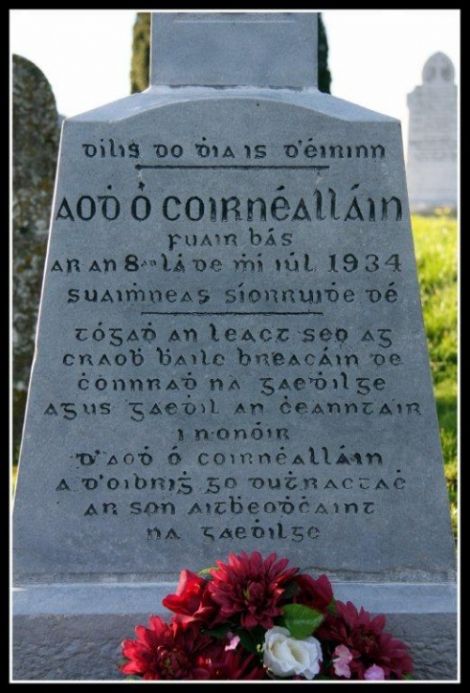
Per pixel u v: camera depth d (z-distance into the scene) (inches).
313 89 102.3
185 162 100.5
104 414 100.1
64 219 100.3
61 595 99.0
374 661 93.0
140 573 100.0
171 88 101.9
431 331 169.8
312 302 100.5
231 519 100.1
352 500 100.3
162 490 100.1
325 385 100.4
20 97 156.2
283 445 100.3
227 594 92.3
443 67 306.8
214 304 100.3
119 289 100.3
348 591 99.5
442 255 186.7
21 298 156.1
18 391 155.5
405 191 100.5
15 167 156.3
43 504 100.0
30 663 98.3
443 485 100.4
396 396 100.5
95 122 100.3
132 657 92.4
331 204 100.5
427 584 100.1
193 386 100.3
